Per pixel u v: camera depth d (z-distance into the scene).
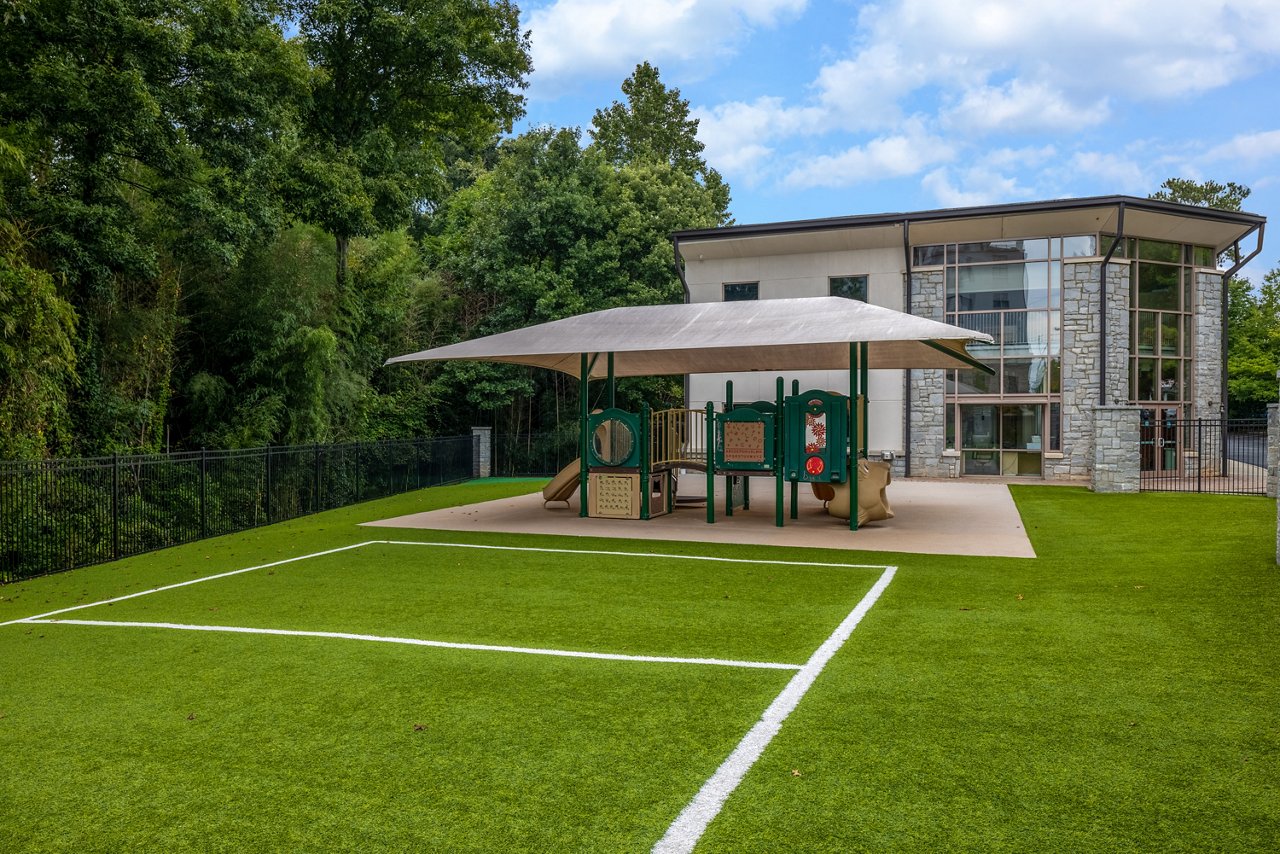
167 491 12.33
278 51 14.88
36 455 10.89
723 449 13.17
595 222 28.94
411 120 22.39
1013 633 6.19
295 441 17.44
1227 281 22.20
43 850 3.12
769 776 3.69
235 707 4.75
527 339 14.04
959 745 4.02
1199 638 5.90
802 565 9.41
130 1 12.12
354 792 3.60
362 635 6.39
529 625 6.68
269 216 14.68
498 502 17.39
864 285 22.44
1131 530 11.62
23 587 9.02
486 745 4.12
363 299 21.42
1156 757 3.83
